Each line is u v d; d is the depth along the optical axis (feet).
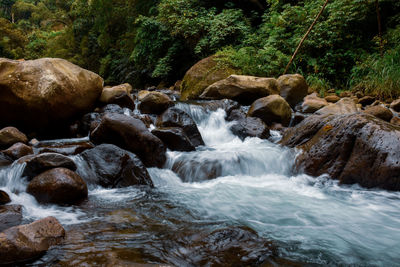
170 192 13.09
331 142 14.73
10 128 16.62
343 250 8.28
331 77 32.83
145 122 19.94
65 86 18.56
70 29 81.41
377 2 29.37
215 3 45.42
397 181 12.41
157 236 8.53
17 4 179.93
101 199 11.77
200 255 7.37
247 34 38.58
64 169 11.60
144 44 45.73
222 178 15.10
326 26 32.07
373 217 10.67
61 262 6.97
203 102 24.52
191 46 43.52
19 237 7.27
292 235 9.12
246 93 25.91
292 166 15.52
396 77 26.63
